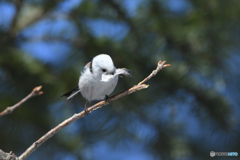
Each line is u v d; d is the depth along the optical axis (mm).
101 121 4051
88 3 4098
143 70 4055
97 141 4055
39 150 4023
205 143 4117
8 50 4031
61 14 4102
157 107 4066
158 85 4059
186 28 4055
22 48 4055
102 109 4055
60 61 4062
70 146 4031
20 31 4062
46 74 4020
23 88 4008
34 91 3518
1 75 4012
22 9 4078
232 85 4082
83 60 4059
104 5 4090
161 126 4066
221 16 4043
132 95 4047
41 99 4012
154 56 4055
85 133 4055
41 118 4000
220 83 4055
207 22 4047
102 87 3994
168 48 4059
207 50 4047
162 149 4059
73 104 4066
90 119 4055
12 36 4051
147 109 4062
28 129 4008
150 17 4074
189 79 4055
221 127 4070
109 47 4059
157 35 4062
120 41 4074
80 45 4070
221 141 4074
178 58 4059
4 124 3996
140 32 4066
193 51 4055
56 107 4031
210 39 4039
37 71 4012
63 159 4039
